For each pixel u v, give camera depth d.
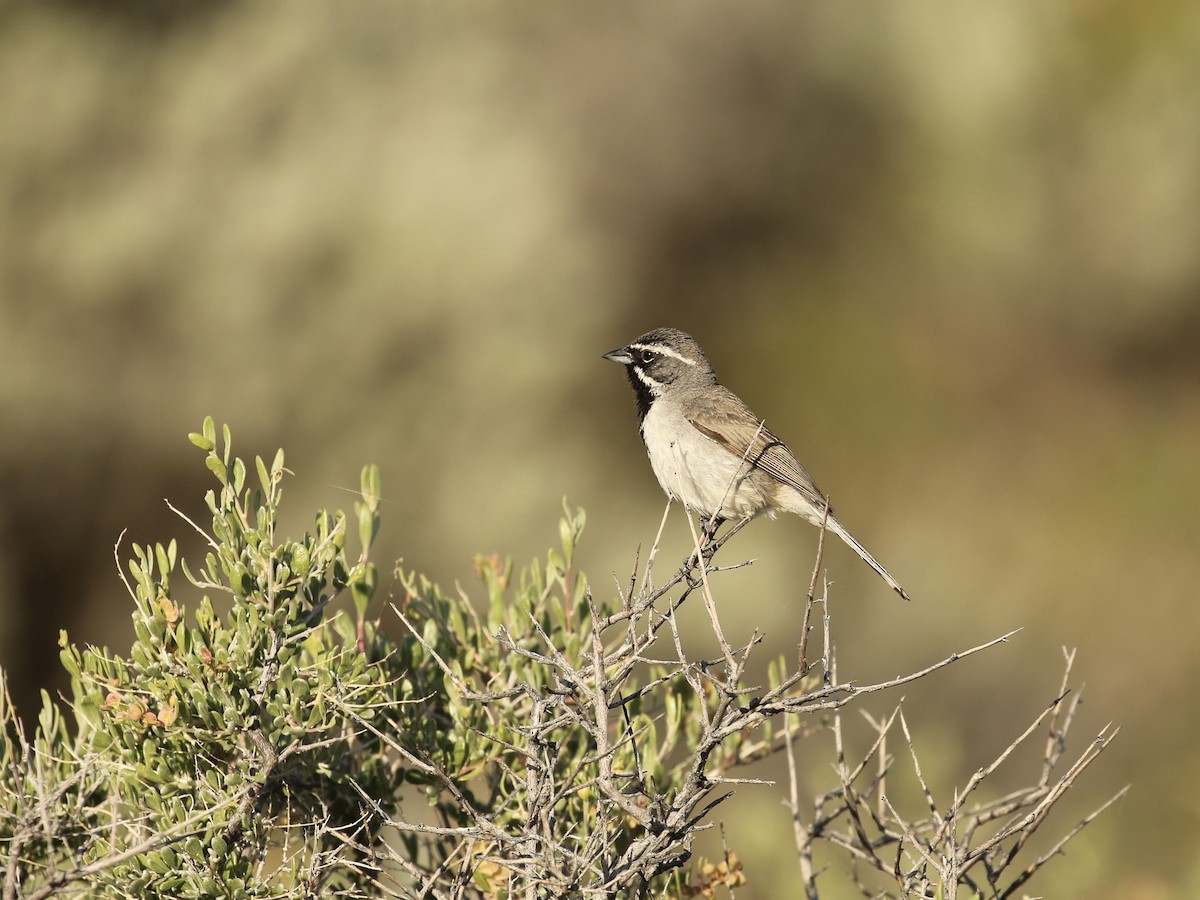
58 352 16.75
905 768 8.97
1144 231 21.50
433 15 20.47
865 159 22.70
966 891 7.13
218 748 5.80
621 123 21.83
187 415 16.92
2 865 5.43
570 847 5.80
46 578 17.06
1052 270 21.94
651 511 18.16
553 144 21.22
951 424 21.64
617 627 8.03
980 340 22.23
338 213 17.52
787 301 22.58
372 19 19.97
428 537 17.03
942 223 22.30
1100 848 9.55
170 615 5.74
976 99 21.83
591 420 19.03
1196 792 14.69
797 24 21.91
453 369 17.62
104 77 17.86
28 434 16.55
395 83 19.27
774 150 22.27
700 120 22.06
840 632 18.55
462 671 6.56
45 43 17.91
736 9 21.83
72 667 5.89
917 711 17.06
